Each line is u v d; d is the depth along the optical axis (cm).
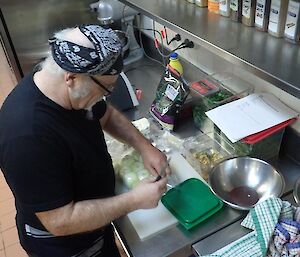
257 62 89
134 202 99
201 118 142
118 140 128
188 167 125
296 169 124
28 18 204
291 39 95
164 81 151
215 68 153
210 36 103
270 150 125
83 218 92
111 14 185
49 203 87
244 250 95
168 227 106
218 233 104
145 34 195
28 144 82
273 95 129
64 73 82
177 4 127
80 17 216
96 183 106
